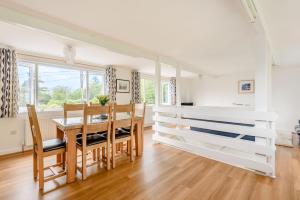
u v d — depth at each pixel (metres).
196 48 3.33
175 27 2.34
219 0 1.68
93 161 2.68
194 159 2.82
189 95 7.77
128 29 2.40
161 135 3.85
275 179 2.14
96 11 1.90
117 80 5.05
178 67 4.48
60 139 2.28
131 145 2.72
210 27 2.34
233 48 3.35
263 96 2.26
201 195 1.80
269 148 2.20
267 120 2.19
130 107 2.65
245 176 2.22
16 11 1.89
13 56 3.11
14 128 3.21
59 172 2.20
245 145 2.42
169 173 2.30
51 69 3.89
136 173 2.30
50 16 2.02
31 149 3.36
